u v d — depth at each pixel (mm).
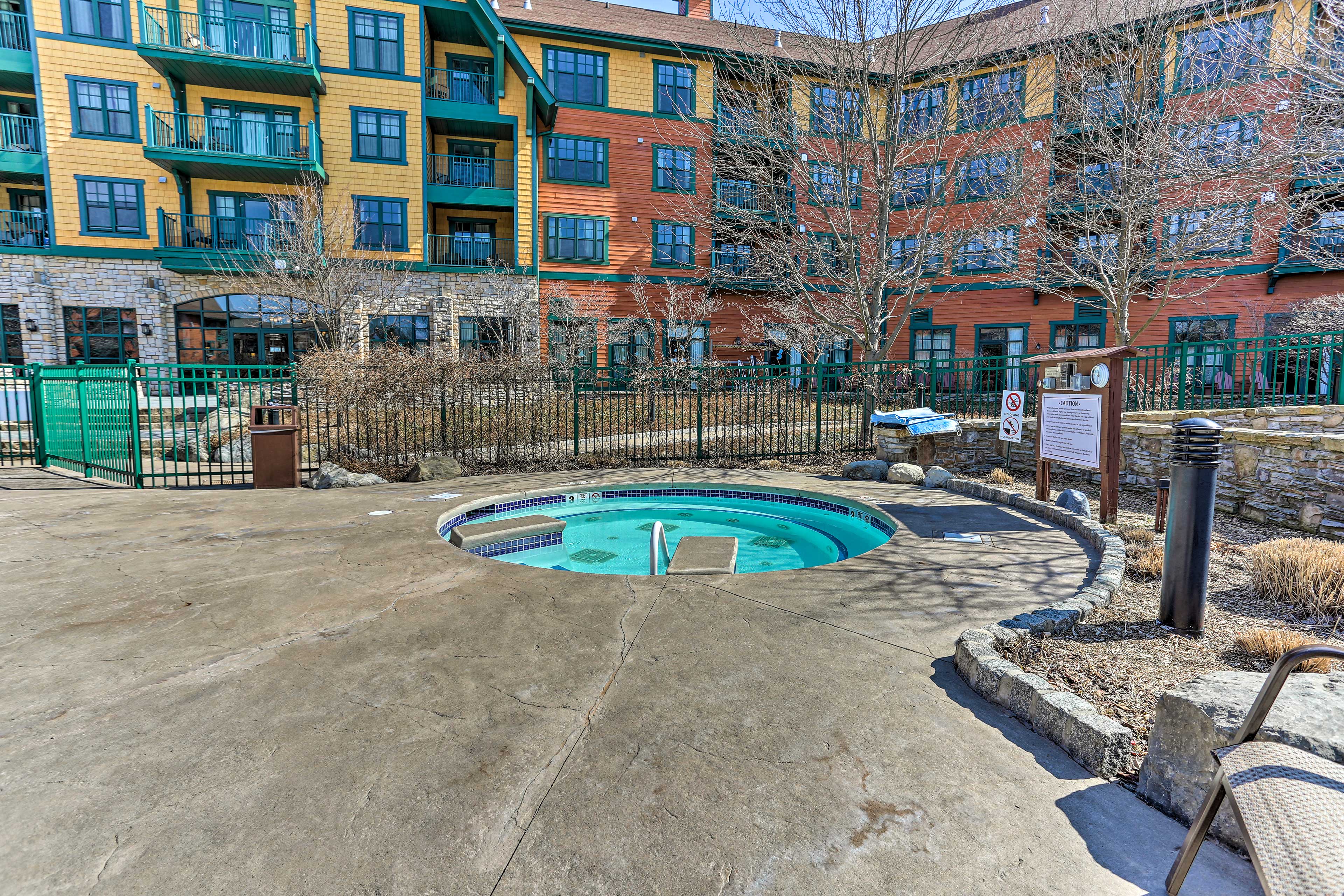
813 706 2537
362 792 1968
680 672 2820
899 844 1780
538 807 1901
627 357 21625
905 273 11945
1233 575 4250
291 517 5973
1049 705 2357
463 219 21922
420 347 18984
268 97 18797
